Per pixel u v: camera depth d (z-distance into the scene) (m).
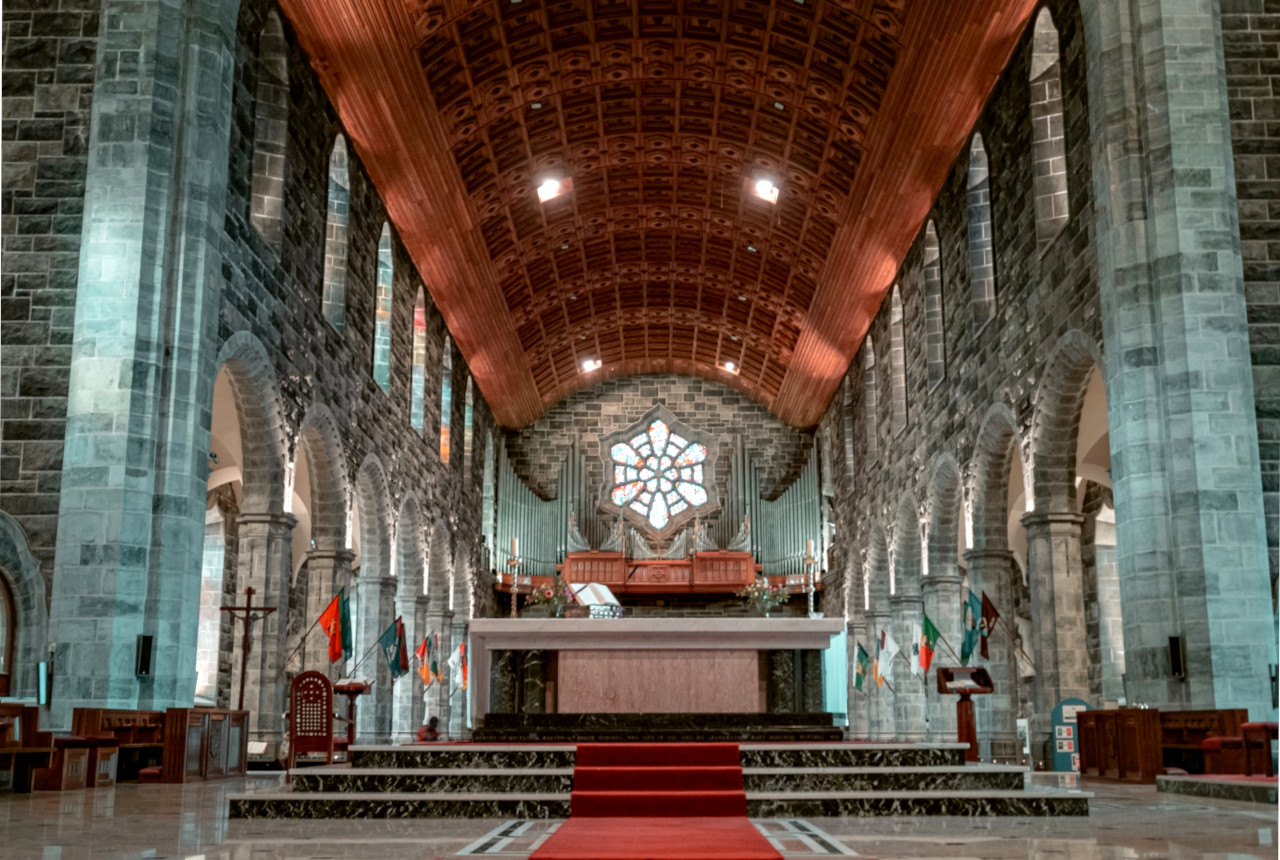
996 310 20.80
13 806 10.26
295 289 18.98
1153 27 14.70
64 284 14.45
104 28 14.84
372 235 24.28
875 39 21.58
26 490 13.95
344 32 19.36
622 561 40.12
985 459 21.50
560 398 43.44
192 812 9.74
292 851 7.12
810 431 42.94
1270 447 14.12
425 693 31.30
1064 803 9.54
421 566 29.22
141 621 13.66
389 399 25.62
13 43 14.98
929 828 8.43
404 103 22.17
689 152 28.84
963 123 22.22
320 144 20.42
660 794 9.58
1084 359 17.14
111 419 13.88
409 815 9.45
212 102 15.09
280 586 18.16
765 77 24.58
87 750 12.74
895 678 29.52
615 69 25.14
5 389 14.17
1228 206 14.22
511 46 22.94
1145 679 13.77
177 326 14.39
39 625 13.60
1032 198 18.78
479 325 33.47
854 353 34.84
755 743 12.10
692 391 43.53
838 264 30.27
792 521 40.97
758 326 37.53
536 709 15.38
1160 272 14.28
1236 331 13.93
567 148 27.88
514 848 7.26
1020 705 29.27
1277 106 14.97
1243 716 12.87
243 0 16.80
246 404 17.67
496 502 41.19
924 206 25.61
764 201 29.84
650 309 38.91
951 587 25.52
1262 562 13.45
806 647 15.30
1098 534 26.83
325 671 21.25
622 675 15.43
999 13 18.89
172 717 13.65
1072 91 16.98
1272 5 15.22
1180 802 10.87
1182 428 13.83
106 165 14.49
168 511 14.08
